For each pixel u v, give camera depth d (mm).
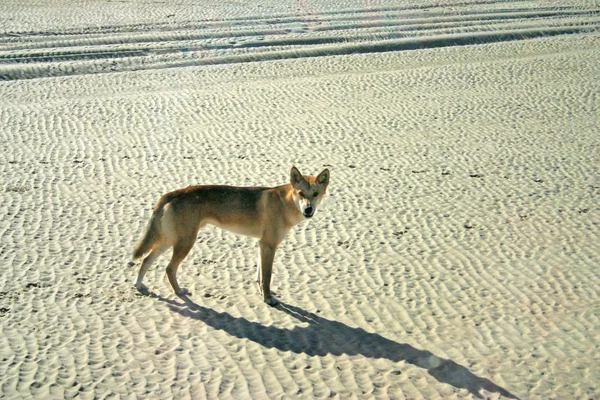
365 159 15500
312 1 35188
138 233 11688
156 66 23641
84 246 11148
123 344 8375
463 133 17328
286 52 25484
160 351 8266
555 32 29188
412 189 13859
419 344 8562
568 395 7578
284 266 10703
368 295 9797
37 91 20516
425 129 17625
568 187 14000
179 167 14781
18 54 23750
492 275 10445
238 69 23438
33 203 12797
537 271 10562
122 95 20328
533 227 12180
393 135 17156
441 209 12922
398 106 19562
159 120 18078
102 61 23734
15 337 8422
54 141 16297
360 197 13430
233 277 10305
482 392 7598
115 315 9070
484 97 20406
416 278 10328
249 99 20078
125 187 13664
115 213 12461
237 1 35000
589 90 20875
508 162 15383
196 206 9383
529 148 16250
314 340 8617
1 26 28094
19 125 17375
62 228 11797
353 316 9227
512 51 26188
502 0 35906
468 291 9945
